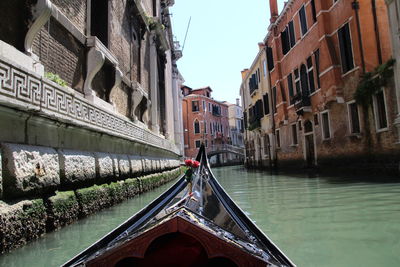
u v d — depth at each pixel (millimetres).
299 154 17781
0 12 4402
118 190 7895
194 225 2053
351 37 12000
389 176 10047
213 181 5422
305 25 16125
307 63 15977
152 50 15977
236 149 47312
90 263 2066
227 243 2021
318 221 5293
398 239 4090
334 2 13078
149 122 15188
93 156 6594
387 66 9812
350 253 3678
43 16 4887
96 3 9133
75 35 6883
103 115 7188
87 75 7445
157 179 12930
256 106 26938
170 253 2398
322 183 10492
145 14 13633
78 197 5594
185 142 49562
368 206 6195
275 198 8203
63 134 5484
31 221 4086
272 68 21922
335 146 13469
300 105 16172
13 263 3574
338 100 12766
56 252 3998
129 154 9891
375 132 10781
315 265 3371
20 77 4008
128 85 11312
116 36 10086
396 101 9664
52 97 4832
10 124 4020
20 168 3973
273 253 2268
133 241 2059
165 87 20188
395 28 9453
